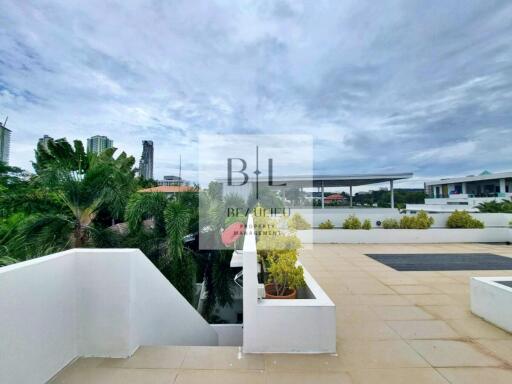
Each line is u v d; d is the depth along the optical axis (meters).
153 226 6.27
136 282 2.62
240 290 6.73
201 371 2.30
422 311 3.76
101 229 6.13
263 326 2.61
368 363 2.45
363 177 13.97
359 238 9.82
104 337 2.48
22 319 1.91
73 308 2.46
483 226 10.16
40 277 2.08
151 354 2.53
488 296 3.40
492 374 2.31
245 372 2.29
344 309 3.85
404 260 7.14
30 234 5.41
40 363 2.06
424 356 2.59
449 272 5.92
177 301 3.60
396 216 10.92
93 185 5.93
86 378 2.19
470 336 3.01
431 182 32.25
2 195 6.22
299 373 2.29
